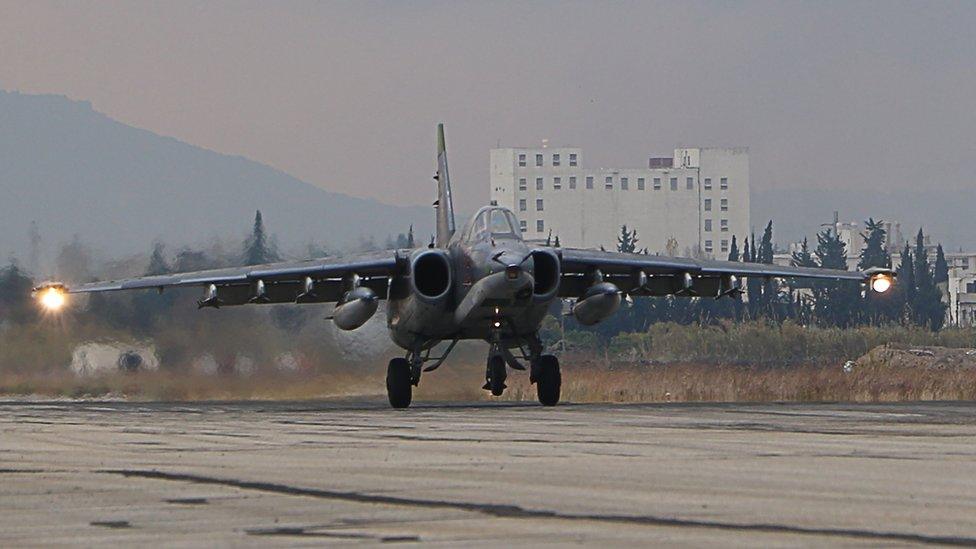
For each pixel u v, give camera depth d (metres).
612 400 104.38
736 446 45.28
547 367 84.19
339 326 84.38
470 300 80.06
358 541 25.48
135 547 25.14
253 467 39.31
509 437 50.56
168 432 55.84
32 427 60.38
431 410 77.44
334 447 46.38
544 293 81.38
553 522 27.67
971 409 72.06
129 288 88.69
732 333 174.00
